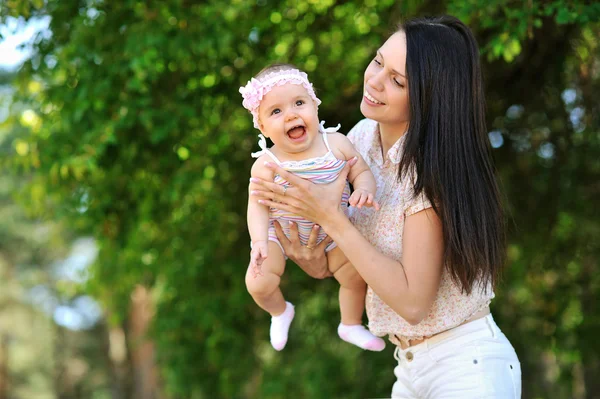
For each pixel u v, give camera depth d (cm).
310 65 698
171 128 591
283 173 269
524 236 776
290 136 277
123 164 652
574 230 795
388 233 277
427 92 265
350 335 312
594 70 695
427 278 263
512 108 725
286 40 691
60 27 635
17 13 571
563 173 750
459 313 275
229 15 616
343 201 286
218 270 782
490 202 272
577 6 456
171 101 611
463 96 268
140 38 565
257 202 285
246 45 654
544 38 629
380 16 646
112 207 710
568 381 858
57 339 2333
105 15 608
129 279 822
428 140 265
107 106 607
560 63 659
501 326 795
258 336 823
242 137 686
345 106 685
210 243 759
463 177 265
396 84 271
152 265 776
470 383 273
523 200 760
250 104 280
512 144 745
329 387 811
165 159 650
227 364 816
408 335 283
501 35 476
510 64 651
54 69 629
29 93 670
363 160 285
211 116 668
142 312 1436
